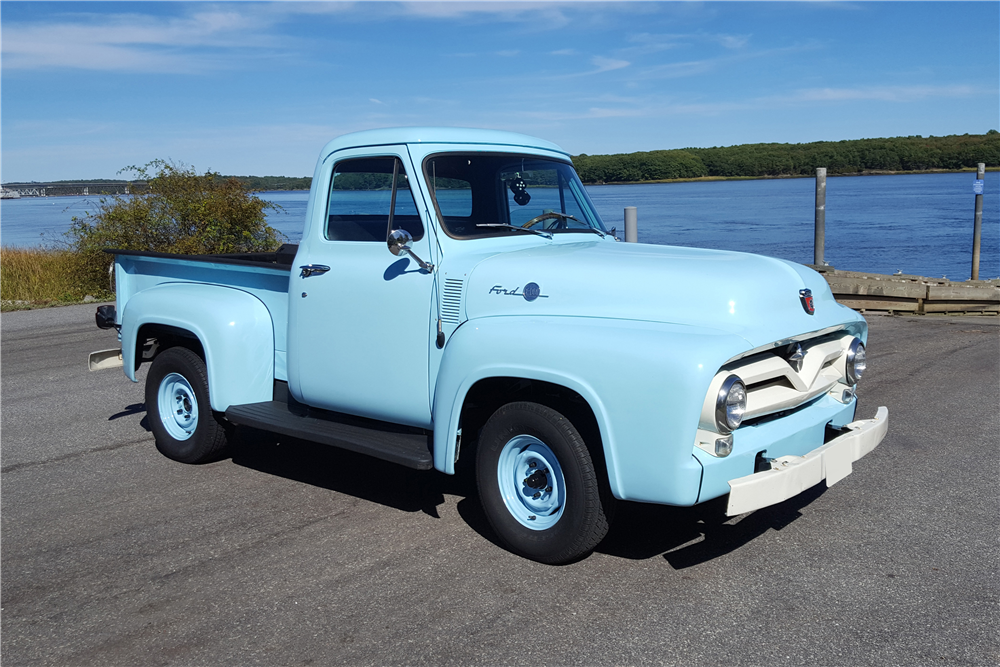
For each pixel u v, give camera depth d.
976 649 2.92
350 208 4.51
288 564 3.82
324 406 4.70
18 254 16.91
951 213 57.06
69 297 15.28
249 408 4.98
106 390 7.85
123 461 5.57
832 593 3.39
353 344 4.44
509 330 3.68
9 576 3.78
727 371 3.26
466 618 3.25
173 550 4.03
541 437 3.63
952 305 11.70
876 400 6.71
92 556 3.98
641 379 3.24
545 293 3.78
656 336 3.34
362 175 4.45
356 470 5.29
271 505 4.64
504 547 3.94
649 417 3.22
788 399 3.62
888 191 97.19
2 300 14.92
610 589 3.47
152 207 16.53
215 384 5.02
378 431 4.44
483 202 4.46
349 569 3.75
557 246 4.43
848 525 4.14
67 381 8.26
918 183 120.31
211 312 5.05
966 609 3.22
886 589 3.42
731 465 3.28
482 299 3.93
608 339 3.39
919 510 4.31
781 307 3.63
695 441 3.23
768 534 4.05
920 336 9.83
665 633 3.09
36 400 7.45
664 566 3.70
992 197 80.19
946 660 2.85
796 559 3.74
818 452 3.51
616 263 3.80
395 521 4.35
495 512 3.88
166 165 16.81
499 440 3.81
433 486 4.94
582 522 3.54
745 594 3.40
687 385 3.15
